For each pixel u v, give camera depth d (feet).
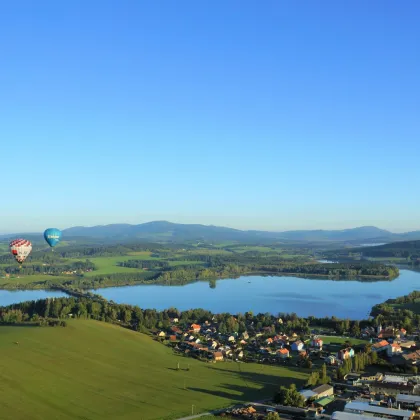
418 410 467.52
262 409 485.15
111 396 513.04
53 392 509.76
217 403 504.43
